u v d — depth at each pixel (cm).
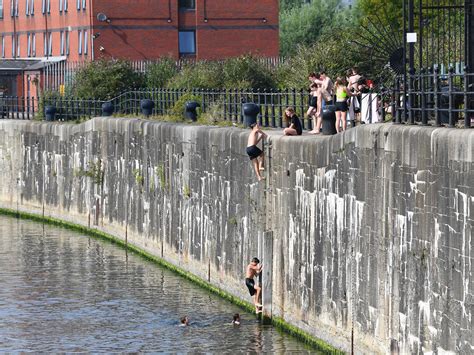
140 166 7356
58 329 5338
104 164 8081
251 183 5469
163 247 6919
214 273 6034
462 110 3694
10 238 8088
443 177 3625
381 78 5519
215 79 9056
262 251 5266
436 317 3703
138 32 12912
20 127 9375
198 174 6281
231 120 6656
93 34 12750
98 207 8194
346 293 4469
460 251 3522
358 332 4362
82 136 8425
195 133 6309
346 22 15712
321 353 4688
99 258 7188
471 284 3453
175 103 7550
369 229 4238
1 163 9656
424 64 5475
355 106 5512
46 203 9075
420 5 4428
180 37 13188
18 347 5056
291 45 15650
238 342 4950
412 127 3897
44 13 13962
